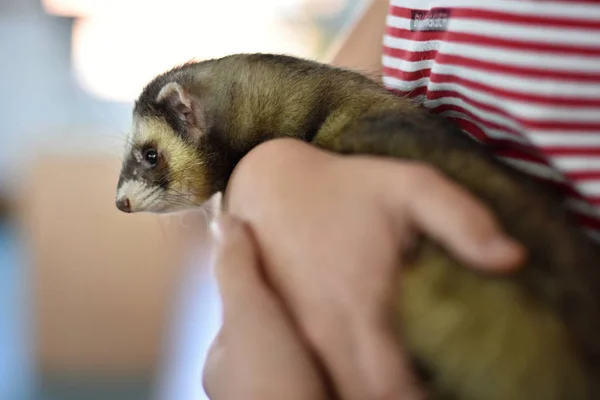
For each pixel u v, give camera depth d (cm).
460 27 81
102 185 281
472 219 64
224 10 369
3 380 278
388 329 67
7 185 368
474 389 68
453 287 68
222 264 74
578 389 66
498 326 67
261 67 117
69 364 292
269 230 72
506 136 82
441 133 84
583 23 72
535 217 72
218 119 119
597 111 73
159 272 291
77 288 289
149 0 367
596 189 72
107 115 344
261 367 68
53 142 289
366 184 70
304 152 79
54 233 283
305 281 69
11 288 322
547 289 69
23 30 365
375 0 136
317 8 367
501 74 76
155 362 296
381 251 67
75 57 366
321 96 108
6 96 364
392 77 100
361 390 68
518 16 75
